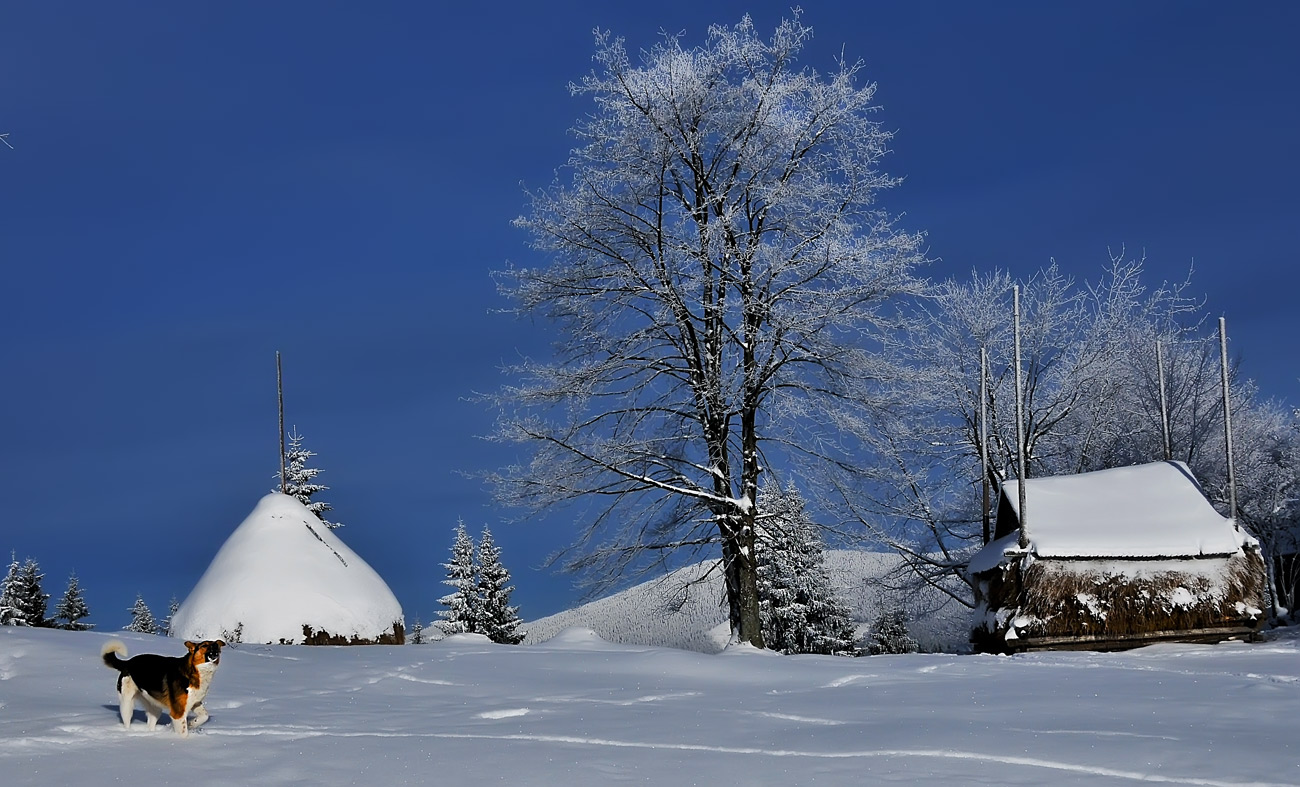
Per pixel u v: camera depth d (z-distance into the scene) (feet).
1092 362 99.55
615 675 46.96
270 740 29.89
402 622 73.15
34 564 163.02
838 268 74.18
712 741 29.91
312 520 73.61
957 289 101.81
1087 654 58.75
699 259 73.05
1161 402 78.43
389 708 37.50
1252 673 46.32
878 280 74.28
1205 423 101.60
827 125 76.59
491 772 25.57
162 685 30.42
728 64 78.02
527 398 75.87
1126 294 102.53
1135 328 104.22
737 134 77.20
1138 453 102.01
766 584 150.00
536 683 44.42
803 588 150.30
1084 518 67.51
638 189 75.87
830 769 25.68
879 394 76.79
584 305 76.33
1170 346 104.27
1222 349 68.44
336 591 68.64
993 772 25.16
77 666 42.98
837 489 88.58
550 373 76.18
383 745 29.07
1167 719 33.50
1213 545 64.95
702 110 76.48
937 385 93.86
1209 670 48.06
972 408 99.04
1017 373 68.13
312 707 37.55
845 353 74.49
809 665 49.67
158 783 24.21
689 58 77.46
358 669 47.50
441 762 26.73
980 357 91.76
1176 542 65.10
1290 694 38.81
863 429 77.51
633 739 30.30
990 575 71.15
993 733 30.45
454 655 53.36
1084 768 25.58
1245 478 102.37
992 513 99.30
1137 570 64.69
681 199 76.13
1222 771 24.99
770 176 76.69
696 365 75.61
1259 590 64.85
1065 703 37.32
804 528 78.59
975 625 72.74
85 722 32.22
